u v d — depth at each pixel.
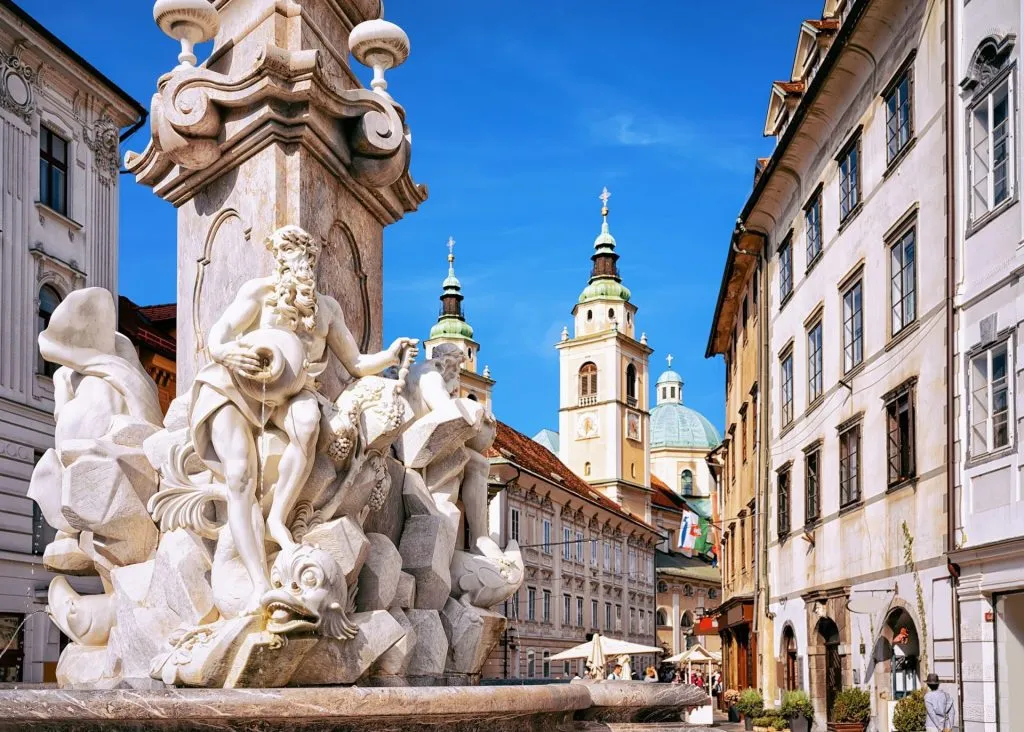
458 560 7.64
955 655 15.95
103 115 29.64
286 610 5.35
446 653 7.00
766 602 28.86
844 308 22.28
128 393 6.95
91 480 6.27
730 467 41.00
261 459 5.95
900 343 18.81
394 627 5.93
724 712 39.12
